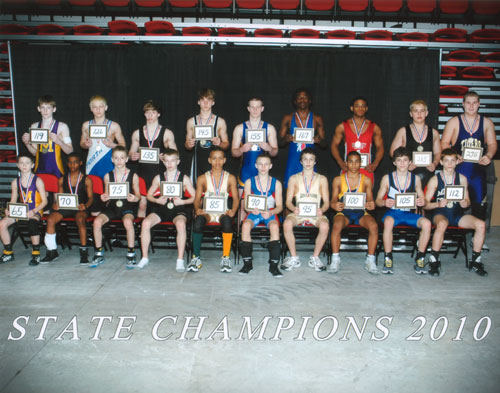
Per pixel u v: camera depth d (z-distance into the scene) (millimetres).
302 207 4453
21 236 5066
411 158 4719
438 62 5426
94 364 2715
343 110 5477
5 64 5941
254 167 4883
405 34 5797
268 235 4547
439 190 4562
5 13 6457
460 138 4793
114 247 5305
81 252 4633
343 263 4770
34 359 2762
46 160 5113
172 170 4605
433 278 4293
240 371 2645
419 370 2664
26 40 5539
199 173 5484
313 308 3549
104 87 5488
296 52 5406
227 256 4480
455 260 4898
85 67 5461
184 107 5484
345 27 5938
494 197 6457
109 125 5055
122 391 2436
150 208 4773
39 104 5012
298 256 5043
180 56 5410
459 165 4848
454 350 2904
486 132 4789
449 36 5988
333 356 2822
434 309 3545
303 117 5051
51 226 4645
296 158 5055
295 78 5441
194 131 4789
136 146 5039
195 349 2896
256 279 4234
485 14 6531
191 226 4820
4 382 2514
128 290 3916
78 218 4578
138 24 6520
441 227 4316
